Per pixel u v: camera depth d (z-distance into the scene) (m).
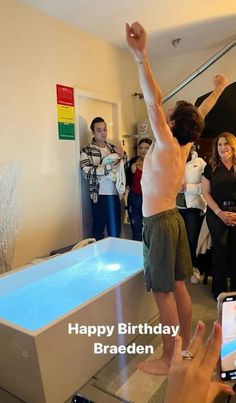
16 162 2.83
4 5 2.63
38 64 2.96
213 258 2.83
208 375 0.51
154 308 2.36
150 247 1.85
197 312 2.53
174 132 1.82
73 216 3.48
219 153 2.75
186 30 3.43
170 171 1.78
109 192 3.53
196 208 3.13
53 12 2.98
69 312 1.61
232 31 3.47
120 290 1.97
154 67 4.39
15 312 2.03
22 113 2.86
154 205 1.84
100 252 2.90
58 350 1.55
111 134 4.05
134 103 4.32
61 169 3.29
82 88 3.46
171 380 0.51
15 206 2.78
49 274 2.47
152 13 3.04
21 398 1.61
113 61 3.88
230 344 0.85
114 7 2.91
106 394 1.66
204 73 3.93
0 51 2.63
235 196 2.69
